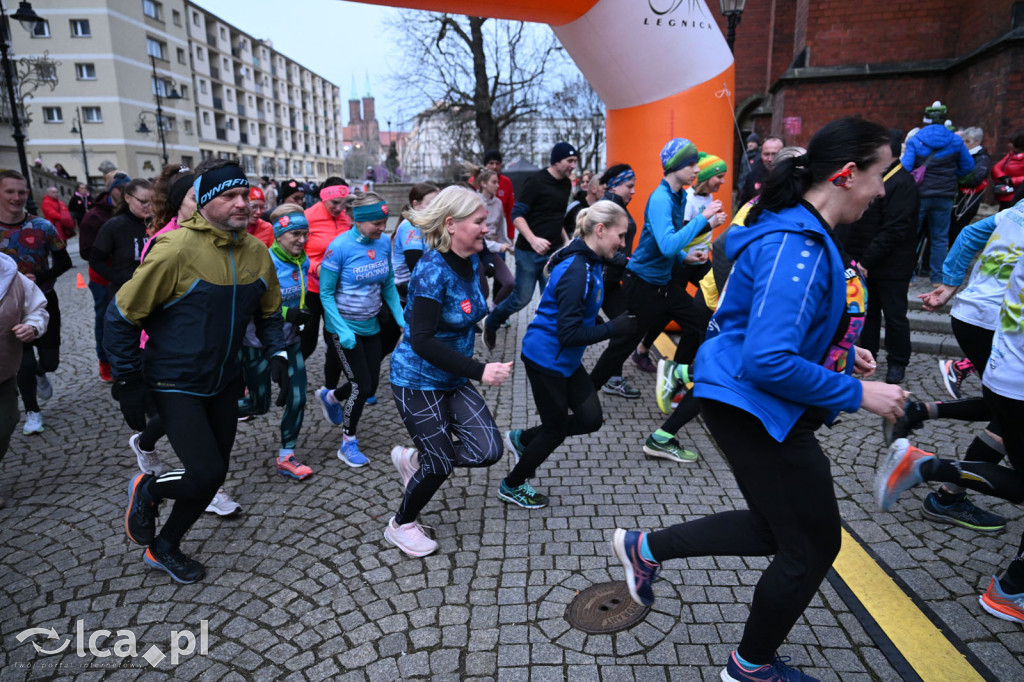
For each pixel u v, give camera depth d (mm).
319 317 4418
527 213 5957
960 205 7406
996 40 7793
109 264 4980
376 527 3195
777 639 1894
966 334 3051
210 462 2594
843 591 2551
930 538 2926
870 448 3893
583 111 36812
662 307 4145
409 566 2854
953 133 6352
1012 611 2352
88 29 44344
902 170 4430
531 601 2576
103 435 4547
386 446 4234
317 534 3145
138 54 47906
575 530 3096
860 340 5004
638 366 5746
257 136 77062
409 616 2520
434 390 2840
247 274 2736
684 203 4105
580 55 6176
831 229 1794
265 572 2844
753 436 1808
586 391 3195
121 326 2545
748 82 16547
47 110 44844
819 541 1814
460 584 2709
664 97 5977
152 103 49938
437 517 3268
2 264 3150
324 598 2650
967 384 4781
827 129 1738
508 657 2271
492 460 2920
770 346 1630
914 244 4598
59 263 4914
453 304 2723
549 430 3127
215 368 2648
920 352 5590
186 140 55219
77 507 3484
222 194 2543
